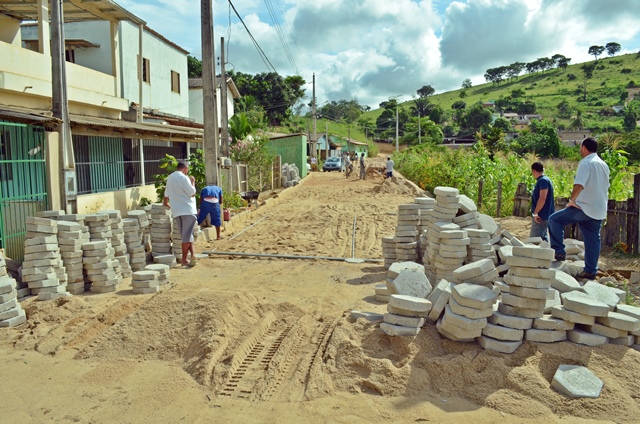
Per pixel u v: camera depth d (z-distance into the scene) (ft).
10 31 50.90
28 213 29.40
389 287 20.45
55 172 35.96
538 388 13.87
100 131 43.42
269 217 55.83
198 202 47.85
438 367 14.89
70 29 64.39
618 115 355.36
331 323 19.80
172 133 54.44
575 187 21.99
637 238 30.89
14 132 29.45
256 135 89.66
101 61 63.93
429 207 29.35
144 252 28.73
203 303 19.60
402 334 16.40
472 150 91.71
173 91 87.40
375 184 103.55
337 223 50.42
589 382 13.91
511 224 44.04
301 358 16.74
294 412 13.47
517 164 63.98
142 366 16.40
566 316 15.61
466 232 22.74
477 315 15.53
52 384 15.14
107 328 19.42
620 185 40.45
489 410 13.33
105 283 23.66
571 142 232.32
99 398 14.30
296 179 106.73
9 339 18.35
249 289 25.14
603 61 581.12
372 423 12.85
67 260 23.16
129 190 51.06
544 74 610.24
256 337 18.56
